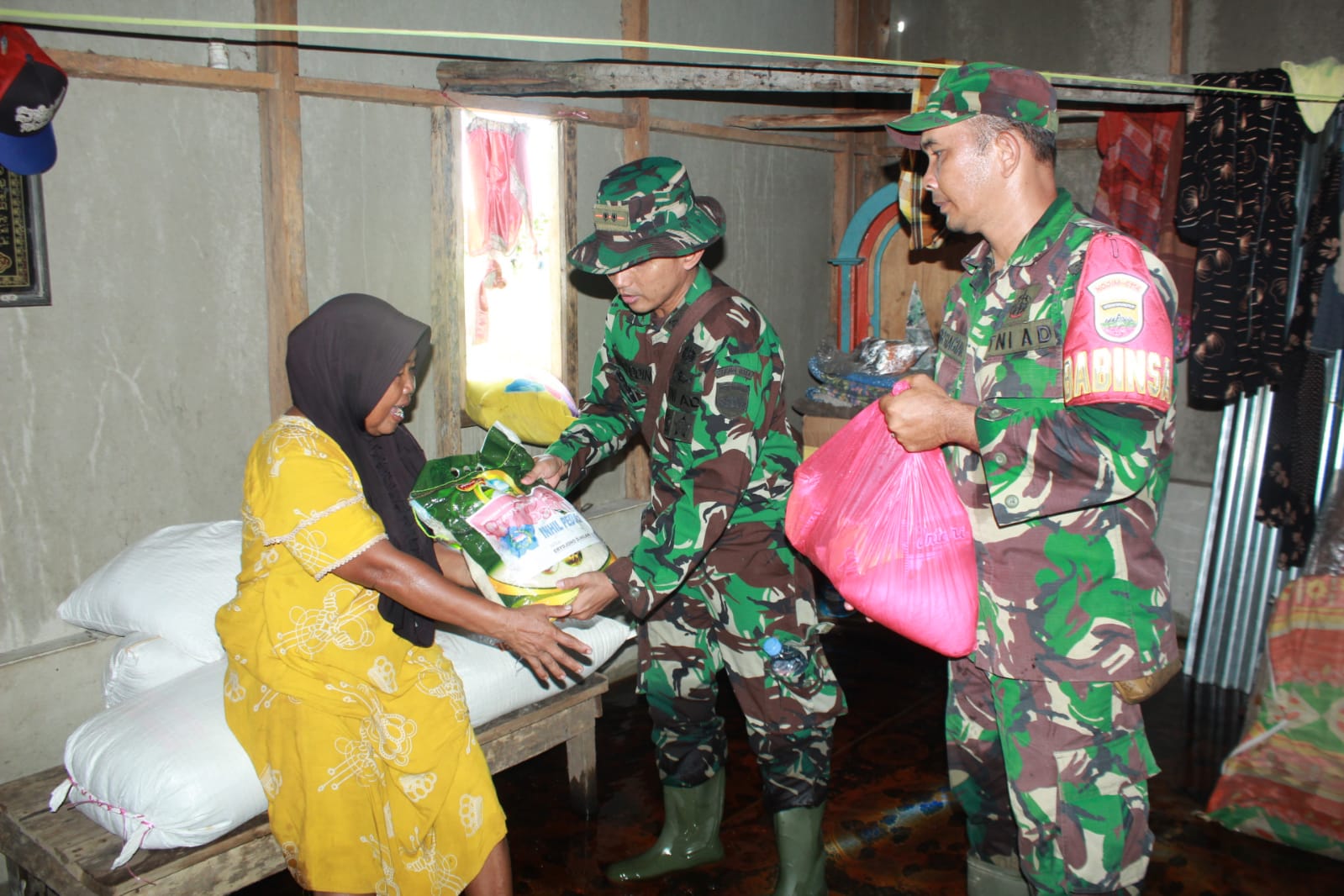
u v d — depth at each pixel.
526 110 3.27
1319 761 2.63
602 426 2.48
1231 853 2.68
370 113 2.88
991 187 1.77
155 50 2.44
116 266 2.43
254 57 2.63
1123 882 1.82
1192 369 3.63
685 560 2.06
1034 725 1.82
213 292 2.62
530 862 2.63
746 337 2.11
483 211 3.21
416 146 3.01
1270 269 3.48
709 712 2.48
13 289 2.26
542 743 2.66
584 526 2.05
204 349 2.61
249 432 2.73
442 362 3.13
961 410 1.71
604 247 2.04
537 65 2.93
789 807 2.33
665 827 2.58
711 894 2.48
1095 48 4.30
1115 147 4.00
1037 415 1.62
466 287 3.20
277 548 1.74
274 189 2.65
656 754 2.54
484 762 1.95
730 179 4.18
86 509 2.45
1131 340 1.57
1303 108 3.35
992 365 1.79
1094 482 1.61
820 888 2.39
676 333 2.13
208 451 2.65
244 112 2.63
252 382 2.73
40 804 2.12
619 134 3.66
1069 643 1.76
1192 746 3.31
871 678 3.80
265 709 1.79
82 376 2.41
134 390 2.50
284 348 2.70
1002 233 1.80
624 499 3.88
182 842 1.93
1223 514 3.85
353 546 1.68
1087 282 1.64
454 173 3.08
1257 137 3.41
